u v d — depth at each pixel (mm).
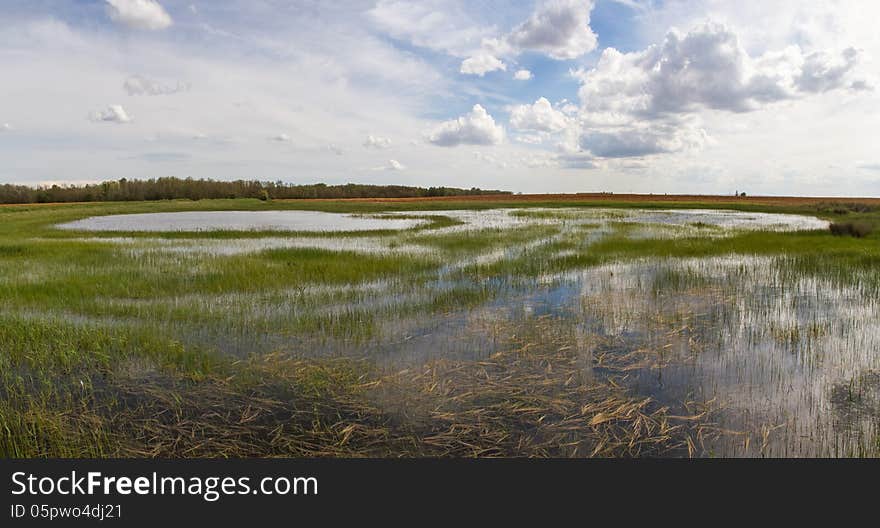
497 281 14297
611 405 6332
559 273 15461
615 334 9297
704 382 7062
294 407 6352
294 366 7672
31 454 5188
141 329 9156
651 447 5406
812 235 24391
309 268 15445
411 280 14109
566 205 78312
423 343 8844
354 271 15031
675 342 8812
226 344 8680
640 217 46219
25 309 10602
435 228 32688
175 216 50031
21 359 7727
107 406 6285
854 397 6488
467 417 6082
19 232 29531
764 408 6230
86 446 5367
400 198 124312
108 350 8102
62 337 8516
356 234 28453
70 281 13258
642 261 17703
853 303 11359
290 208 66250
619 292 12820
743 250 19781
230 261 16828
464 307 11250
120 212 54969
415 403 6445
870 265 15375
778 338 8953
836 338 8930
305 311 10805
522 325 9891
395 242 23922
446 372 7473
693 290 12883
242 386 6938
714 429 5727
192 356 7941
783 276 14477
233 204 75000
